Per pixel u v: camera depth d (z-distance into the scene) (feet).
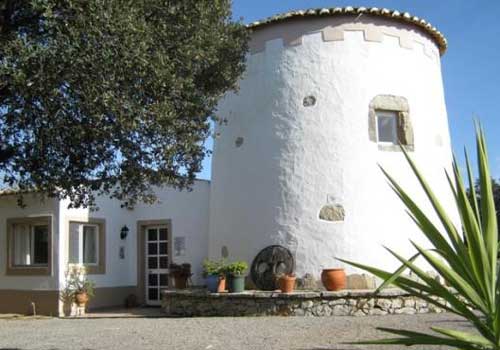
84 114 22.38
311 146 43.57
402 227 43.16
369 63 44.34
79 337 33.47
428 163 44.96
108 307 53.31
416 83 45.68
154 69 23.02
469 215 12.75
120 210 55.31
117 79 21.95
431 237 13.41
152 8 24.76
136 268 55.93
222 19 31.99
